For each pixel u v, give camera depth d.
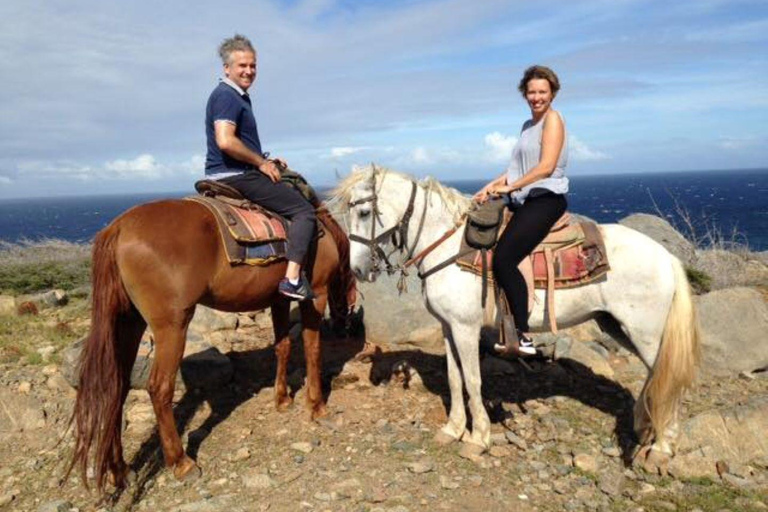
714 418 4.03
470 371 4.09
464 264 3.95
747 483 3.69
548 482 3.82
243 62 4.19
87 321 7.08
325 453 4.14
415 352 5.95
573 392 5.10
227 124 4.14
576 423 4.54
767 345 5.26
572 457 4.08
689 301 3.76
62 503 3.61
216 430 4.51
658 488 3.72
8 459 4.21
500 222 3.93
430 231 4.14
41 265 9.48
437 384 5.25
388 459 4.04
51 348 6.01
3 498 3.73
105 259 3.65
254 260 4.13
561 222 4.05
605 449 4.16
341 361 5.75
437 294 4.06
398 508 3.47
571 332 6.22
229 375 5.22
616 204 67.38
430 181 4.21
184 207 3.94
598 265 3.86
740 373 5.22
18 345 6.17
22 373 5.42
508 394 5.07
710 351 5.29
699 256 8.57
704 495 3.60
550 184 3.88
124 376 3.96
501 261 3.88
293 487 3.73
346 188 4.08
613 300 3.89
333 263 4.78
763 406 4.05
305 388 5.12
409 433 4.43
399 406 4.86
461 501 3.58
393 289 6.32
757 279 8.02
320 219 4.71
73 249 11.39
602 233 4.01
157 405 3.80
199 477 3.90
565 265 3.94
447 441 4.26
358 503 3.56
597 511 3.51
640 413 4.13
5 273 9.06
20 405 4.72
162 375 3.78
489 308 4.05
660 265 3.80
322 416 4.67
